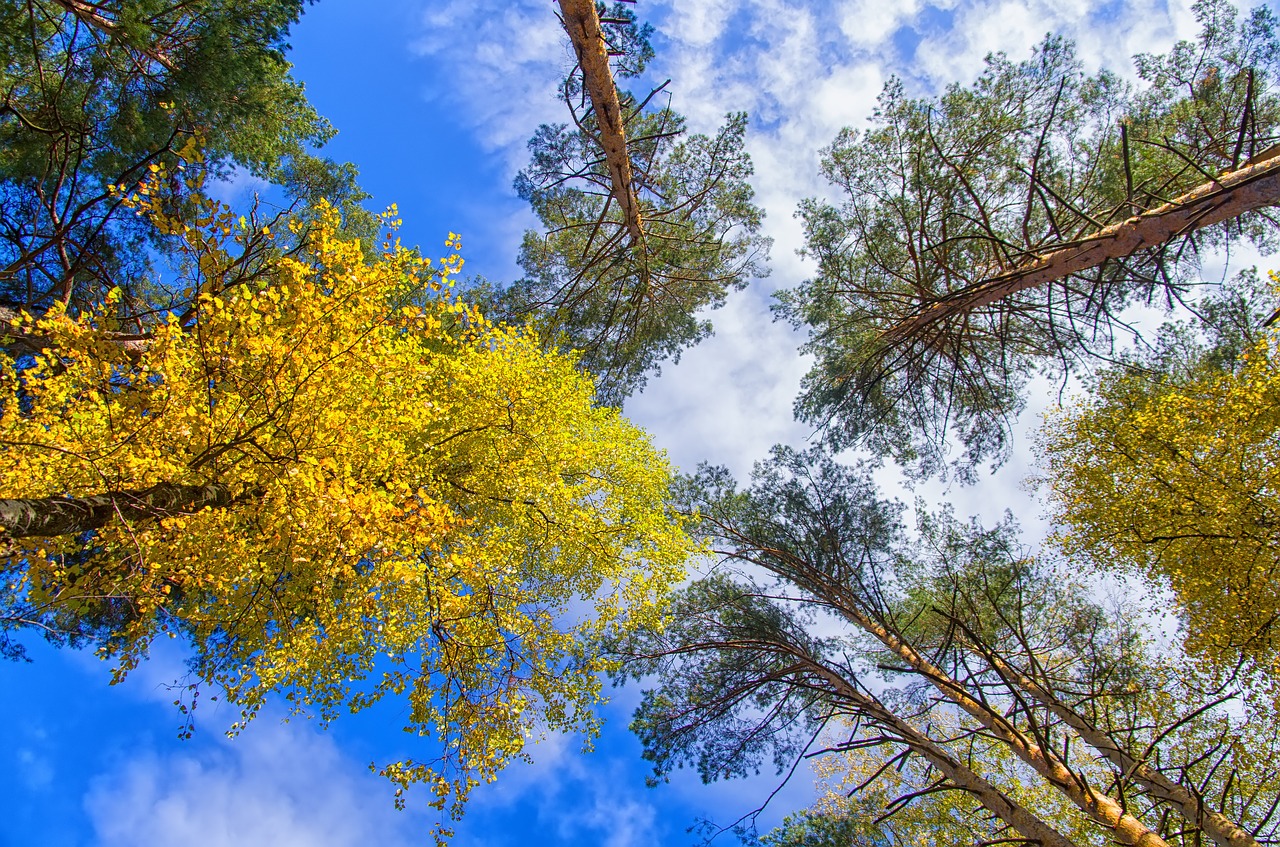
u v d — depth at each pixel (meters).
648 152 10.12
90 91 7.77
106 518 4.05
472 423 6.88
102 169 7.96
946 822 9.68
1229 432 7.13
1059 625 9.96
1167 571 7.53
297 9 8.36
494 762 6.38
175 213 4.80
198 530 4.49
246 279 5.43
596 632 7.52
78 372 4.45
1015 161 8.63
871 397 10.88
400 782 6.12
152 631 5.05
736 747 9.93
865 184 9.91
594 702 7.07
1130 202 5.94
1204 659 7.08
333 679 5.98
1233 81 8.70
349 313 4.73
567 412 7.34
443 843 5.95
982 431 10.79
